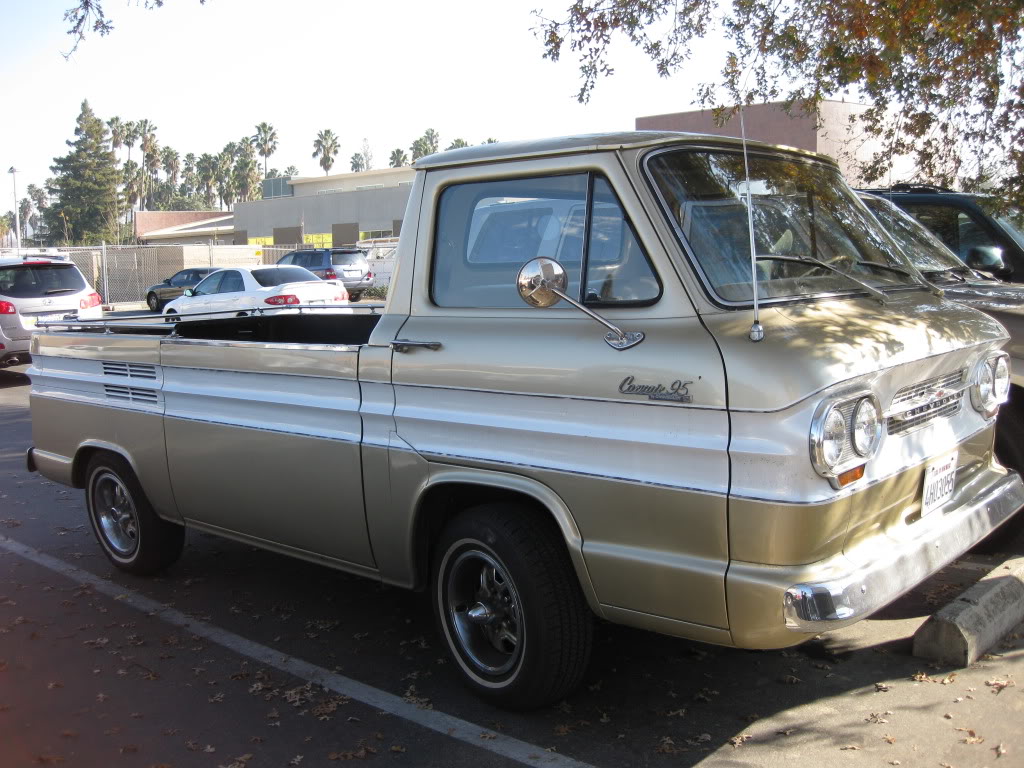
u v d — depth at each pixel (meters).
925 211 6.88
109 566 6.05
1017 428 5.02
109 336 5.39
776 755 3.42
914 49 5.75
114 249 35.69
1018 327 4.95
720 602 3.11
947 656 4.04
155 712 4.02
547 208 3.70
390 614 5.05
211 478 4.84
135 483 5.48
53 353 5.87
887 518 3.36
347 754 3.61
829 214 4.18
